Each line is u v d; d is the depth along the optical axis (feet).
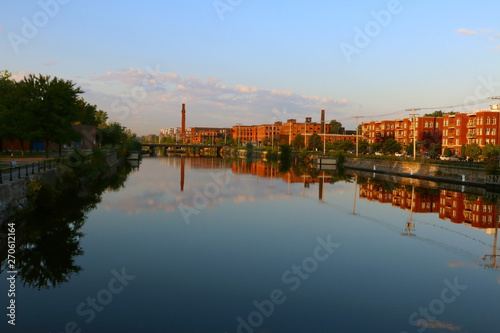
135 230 90.68
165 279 59.21
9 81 204.95
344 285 58.03
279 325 44.78
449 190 169.89
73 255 70.95
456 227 101.19
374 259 71.56
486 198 146.82
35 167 122.83
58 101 152.05
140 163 345.31
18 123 148.15
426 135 411.95
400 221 108.47
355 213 120.37
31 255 70.18
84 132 309.42
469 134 321.73
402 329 44.24
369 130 514.27
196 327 43.96
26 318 45.42
